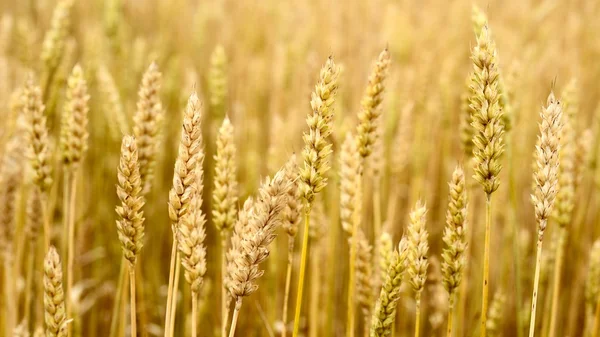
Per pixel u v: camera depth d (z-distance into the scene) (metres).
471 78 0.77
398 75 1.53
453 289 0.81
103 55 1.59
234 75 1.92
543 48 1.92
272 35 2.29
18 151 1.01
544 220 0.78
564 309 1.22
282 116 1.61
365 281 0.90
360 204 0.89
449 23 2.19
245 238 0.77
